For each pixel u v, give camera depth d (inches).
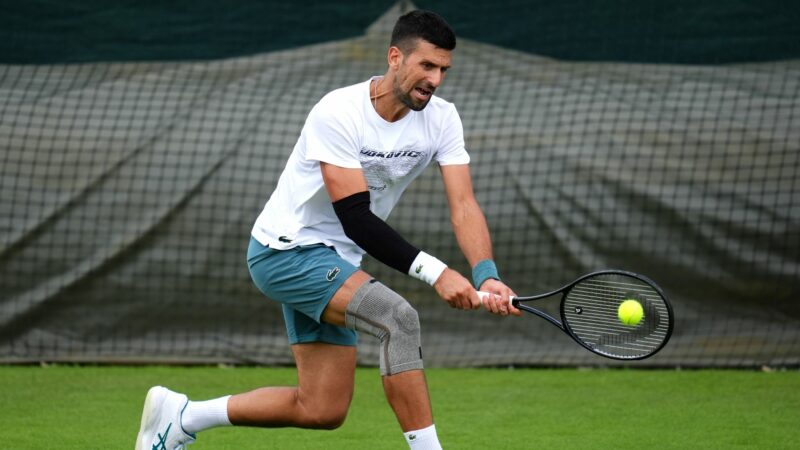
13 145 932.6
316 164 476.1
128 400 769.6
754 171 919.0
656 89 951.6
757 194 914.1
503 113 965.8
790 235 904.9
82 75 963.3
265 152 948.0
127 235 924.6
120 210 928.3
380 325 455.8
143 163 936.9
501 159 952.3
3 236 916.6
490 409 745.6
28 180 925.8
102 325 920.3
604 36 963.3
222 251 928.9
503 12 976.9
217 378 864.9
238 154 946.1
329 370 485.7
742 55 943.7
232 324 928.3
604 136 943.7
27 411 727.1
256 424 501.7
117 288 922.1
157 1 968.9
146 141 942.4
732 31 944.3
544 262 932.0
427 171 948.6
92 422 694.5
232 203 935.7
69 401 763.4
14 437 647.8
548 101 964.0
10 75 958.4
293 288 478.3
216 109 957.8
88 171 932.0
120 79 964.0
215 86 966.4
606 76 961.5
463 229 494.9
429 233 946.1
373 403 764.6
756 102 933.8
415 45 452.1
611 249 925.2
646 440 649.6
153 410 509.0
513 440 650.2
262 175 943.7
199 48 972.6
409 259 454.9
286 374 884.0
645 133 939.3
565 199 936.3
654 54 956.0
